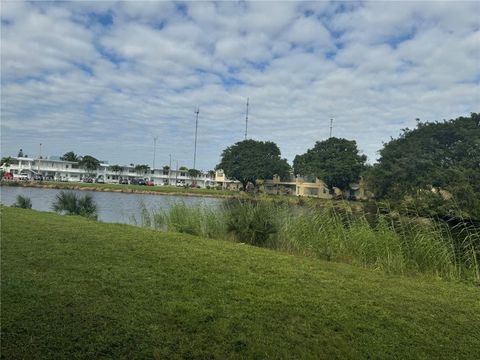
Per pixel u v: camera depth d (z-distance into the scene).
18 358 3.95
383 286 7.43
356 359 4.38
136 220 19.28
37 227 11.40
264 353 4.32
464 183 40.47
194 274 7.09
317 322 5.27
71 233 10.68
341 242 11.53
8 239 9.23
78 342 4.30
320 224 12.42
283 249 12.25
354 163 82.88
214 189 98.12
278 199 15.30
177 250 9.23
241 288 6.45
